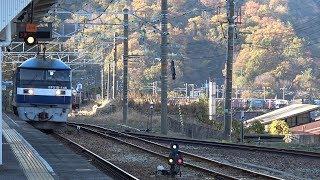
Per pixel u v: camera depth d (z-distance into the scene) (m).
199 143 38.22
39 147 28.27
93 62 90.69
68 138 39.41
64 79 42.94
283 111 106.69
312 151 34.88
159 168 22.70
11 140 30.27
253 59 157.12
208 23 134.00
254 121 83.00
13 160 21.69
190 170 24.19
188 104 78.12
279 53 157.00
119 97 88.12
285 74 157.00
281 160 29.78
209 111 77.38
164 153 32.09
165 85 48.94
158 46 120.81
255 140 52.88
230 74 45.28
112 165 23.16
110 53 129.62
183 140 40.28
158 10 95.31
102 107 84.69
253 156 31.52
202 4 133.12
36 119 42.53
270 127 81.25
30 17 22.55
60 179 18.41
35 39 21.84
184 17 132.38
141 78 131.88
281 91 154.50
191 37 133.75
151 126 59.38
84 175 19.34
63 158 24.11
